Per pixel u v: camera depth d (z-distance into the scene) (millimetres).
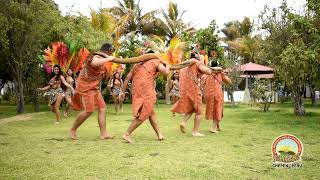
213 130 8195
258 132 8133
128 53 23438
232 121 10820
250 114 13539
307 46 11477
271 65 14367
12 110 17875
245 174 4262
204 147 6062
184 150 5770
